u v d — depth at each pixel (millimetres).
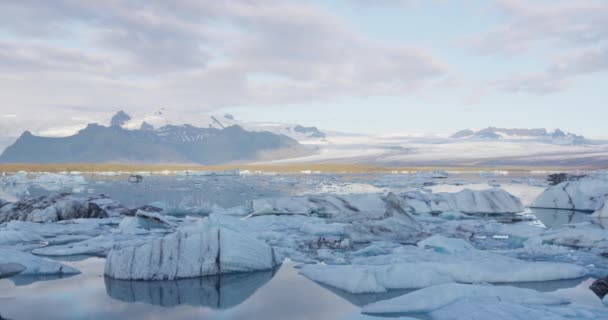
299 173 105812
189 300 8039
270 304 7770
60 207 19219
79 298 8125
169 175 88188
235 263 10047
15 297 8117
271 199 23062
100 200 22562
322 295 8344
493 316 6453
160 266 9656
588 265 10680
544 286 8828
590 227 15141
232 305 7719
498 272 9219
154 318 7039
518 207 23625
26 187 46031
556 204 25578
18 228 15531
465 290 7637
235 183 56750
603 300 7660
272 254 10844
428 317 6938
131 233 15211
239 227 11906
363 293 8461
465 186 47625
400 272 9094
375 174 97312
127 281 9312
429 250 11867
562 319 6266
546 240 13930
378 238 14820
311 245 13562
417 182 57531
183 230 10617
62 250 12188
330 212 22391
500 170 128750
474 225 17641
